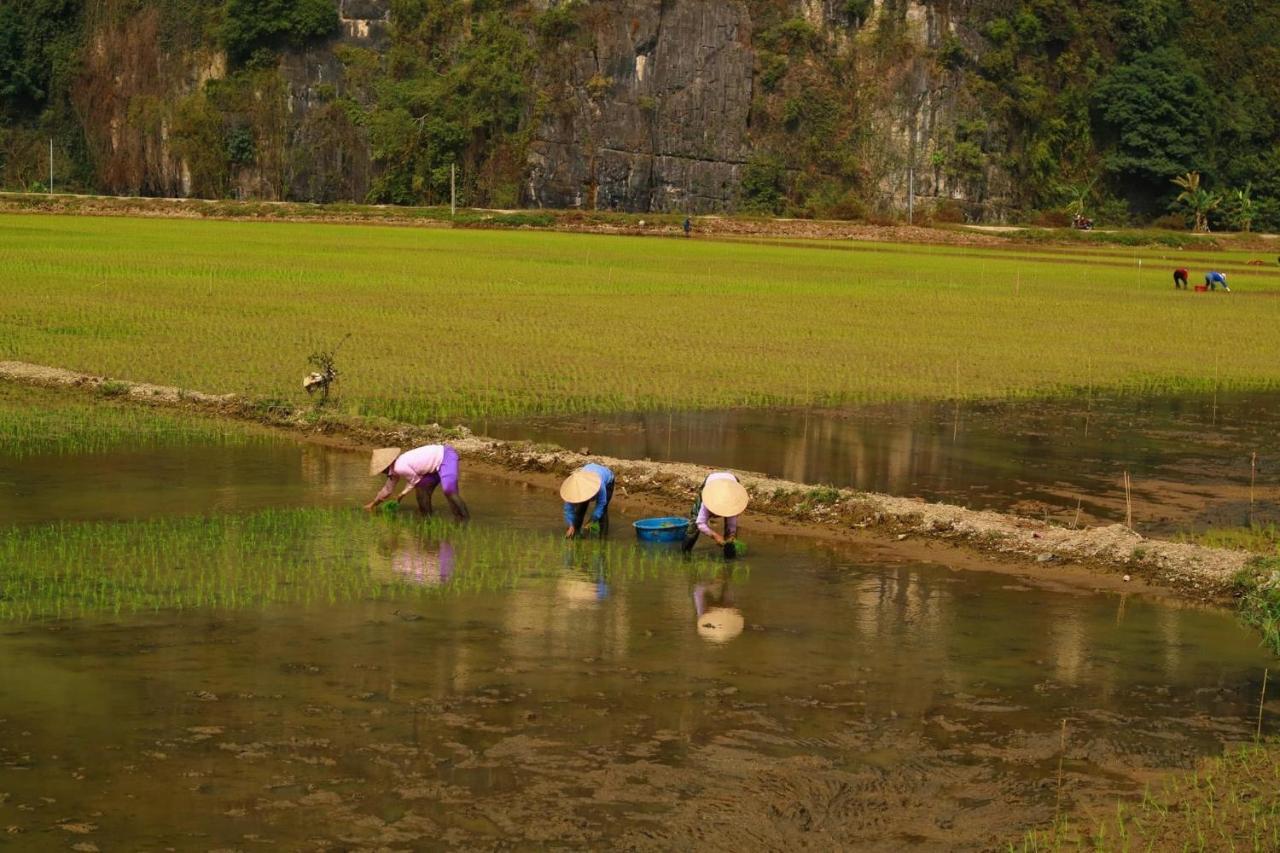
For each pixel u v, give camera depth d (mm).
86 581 12320
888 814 8180
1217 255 86062
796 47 120500
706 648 11031
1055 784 8656
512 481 17297
